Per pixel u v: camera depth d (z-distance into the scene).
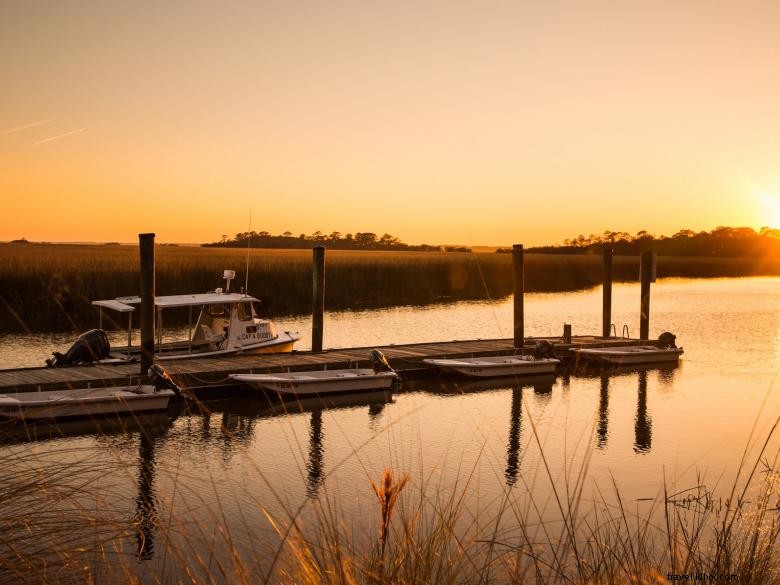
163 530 3.63
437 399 17.84
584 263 68.31
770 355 25.09
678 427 15.03
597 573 3.76
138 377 15.95
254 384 16.81
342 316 35.31
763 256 118.44
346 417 15.72
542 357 21.47
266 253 79.75
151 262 16.38
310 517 8.94
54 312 27.08
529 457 12.48
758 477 11.13
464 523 8.14
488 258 67.50
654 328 32.50
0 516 3.59
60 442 12.72
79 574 3.54
